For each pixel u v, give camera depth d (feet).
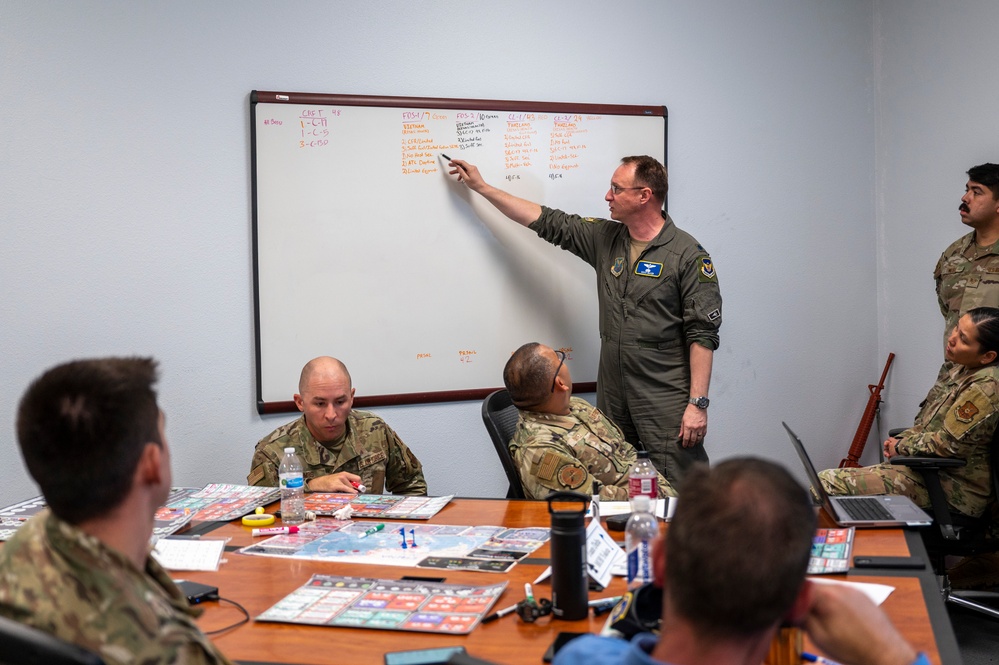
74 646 3.43
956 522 9.73
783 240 13.94
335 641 5.11
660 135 13.02
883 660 3.46
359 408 11.84
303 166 11.45
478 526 7.46
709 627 2.98
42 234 10.62
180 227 11.10
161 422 4.03
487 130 12.18
